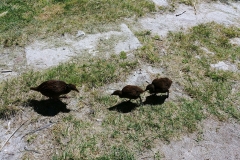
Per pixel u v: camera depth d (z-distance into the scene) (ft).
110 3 15.98
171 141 9.64
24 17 14.69
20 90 10.77
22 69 11.83
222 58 13.21
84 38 13.60
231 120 10.53
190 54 13.20
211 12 16.67
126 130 9.82
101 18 14.89
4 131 9.57
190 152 9.41
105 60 12.42
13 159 8.85
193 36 14.34
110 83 11.43
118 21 14.85
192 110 10.62
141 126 9.93
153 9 15.97
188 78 11.93
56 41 13.35
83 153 9.05
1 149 9.08
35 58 12.38
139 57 12.75
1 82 11.15
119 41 13.56
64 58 12.46
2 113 9.94
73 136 9.51
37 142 9.30
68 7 15.58
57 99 10.56
